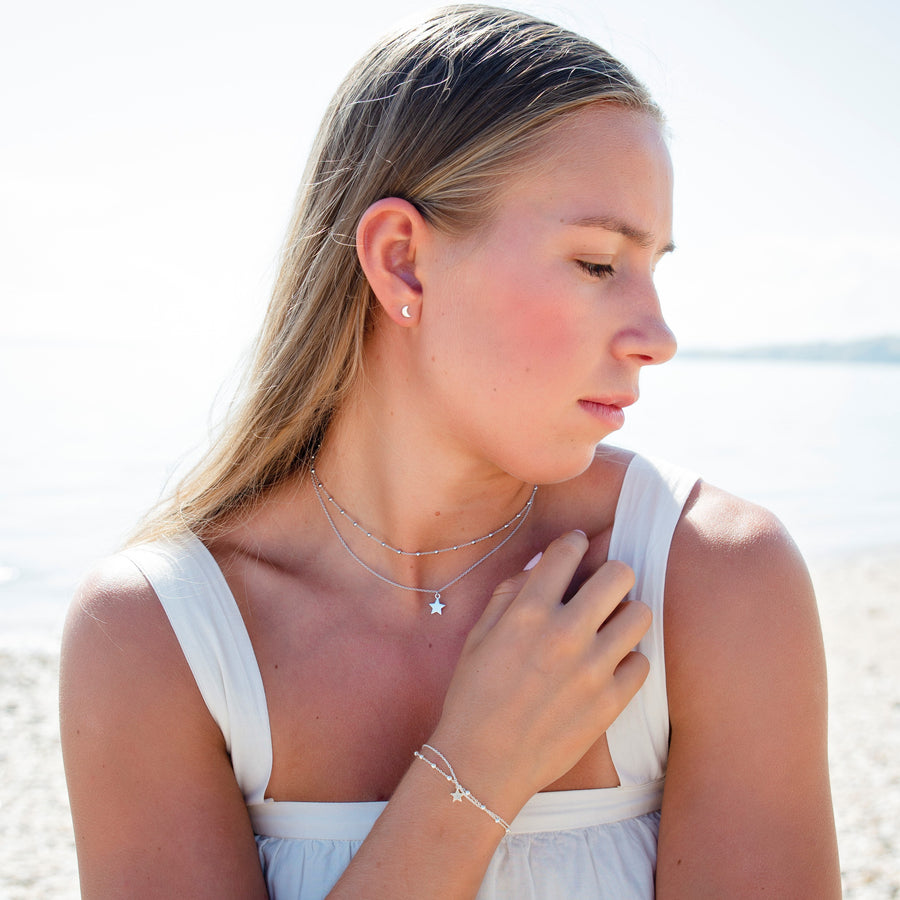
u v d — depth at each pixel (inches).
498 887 47.3
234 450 56.2
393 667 51.4
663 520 50.7
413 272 48.0
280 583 53.6
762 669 45.9
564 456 46.0
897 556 566.9
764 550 47.9
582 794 48.9
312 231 54.0
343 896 41.9
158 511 58.7
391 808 43.6
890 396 1943.9
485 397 45.7
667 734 49.6
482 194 44.9
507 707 44.0
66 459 754.8
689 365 3676.2
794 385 2299.5
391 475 52.2
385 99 49.5
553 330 44.1
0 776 234.2
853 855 185.9
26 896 175.9
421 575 53.3
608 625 46.3
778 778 44.8
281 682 50.8
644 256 45.8
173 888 45.6
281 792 50.1
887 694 290.8
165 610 49.8
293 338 54.5
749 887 43.8
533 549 54.3
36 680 310.5
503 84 45.1
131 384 1505.9
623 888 47.6
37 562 471.5
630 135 44.7
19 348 2472.9
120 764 47.3
